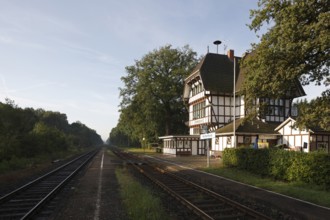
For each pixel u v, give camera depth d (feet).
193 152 141.18
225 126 122.72
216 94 130.52
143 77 181.88
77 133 481.05
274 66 51.72
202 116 138.51
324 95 50.80
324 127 47.80
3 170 73.61
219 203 35.12
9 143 95.09
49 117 424.87
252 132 104.94
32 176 66.03
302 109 52.80
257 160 59.57
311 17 48.78
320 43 43.83
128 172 71.00
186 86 158.20
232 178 55.77
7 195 39.09
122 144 525.34
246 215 29.71
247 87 57.62
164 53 186.70
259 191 42.60
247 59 57.93
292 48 47.47
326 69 51.01
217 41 143.23
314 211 31.01
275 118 119.75
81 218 29.58
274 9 52.85
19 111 118.62
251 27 55.93
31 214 30.25
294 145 99.50
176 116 190.70
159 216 28.66
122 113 197.98
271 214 30.55
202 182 52.65
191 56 197.06
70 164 99.30
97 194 41.83
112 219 28.94
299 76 51.06
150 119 184.03
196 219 28.71
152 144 212.23
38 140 126.41
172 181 54.03
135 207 31.68
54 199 39.22
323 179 43.45
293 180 48.78
